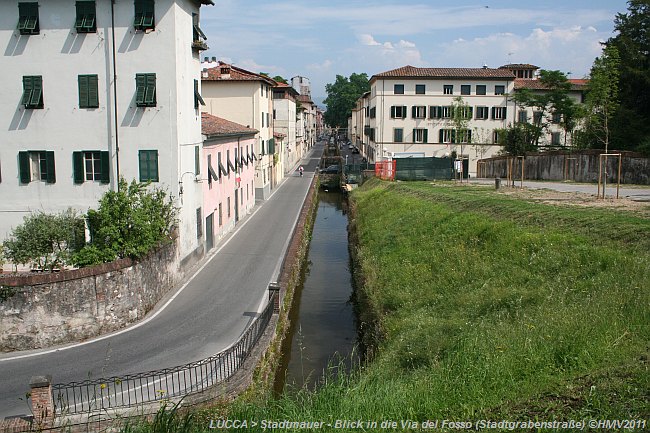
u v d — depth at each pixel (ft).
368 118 295.69
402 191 151.02
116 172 85.35
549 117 223.10
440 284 72.08
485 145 229.86
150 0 82.17
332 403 34.42
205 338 63.31
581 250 65.31
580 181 161.17
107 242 70.13
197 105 96.02
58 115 84.94
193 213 94.32
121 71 83.66
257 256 103.91
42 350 59.57
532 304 56.08
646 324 44.06
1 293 58.29
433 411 33.53
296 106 326.44
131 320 67.87
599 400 31.73
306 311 84.69
